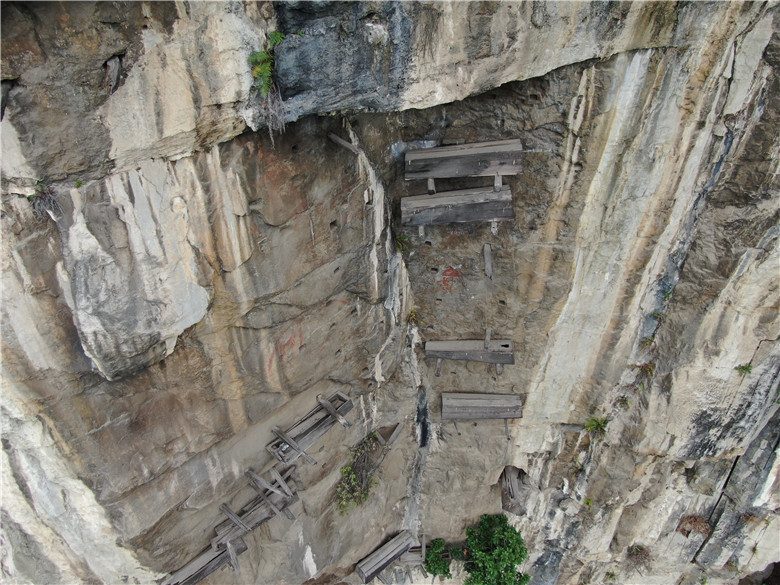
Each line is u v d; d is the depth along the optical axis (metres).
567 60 7.11
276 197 6.86
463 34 6.47
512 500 11.91
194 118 5.54
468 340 10.50
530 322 9.99
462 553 12.34
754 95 7.25
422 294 10.18
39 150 4.84
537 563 13.67
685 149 7.81
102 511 6.89
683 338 9.53
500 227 9.09
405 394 11.26
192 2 4.98
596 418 11.00
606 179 8.19
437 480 12.12
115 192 5.45
